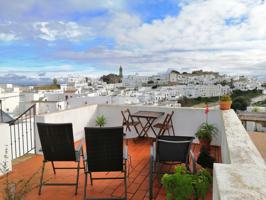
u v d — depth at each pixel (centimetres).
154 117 531
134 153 495
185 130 579
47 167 416
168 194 230
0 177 364
